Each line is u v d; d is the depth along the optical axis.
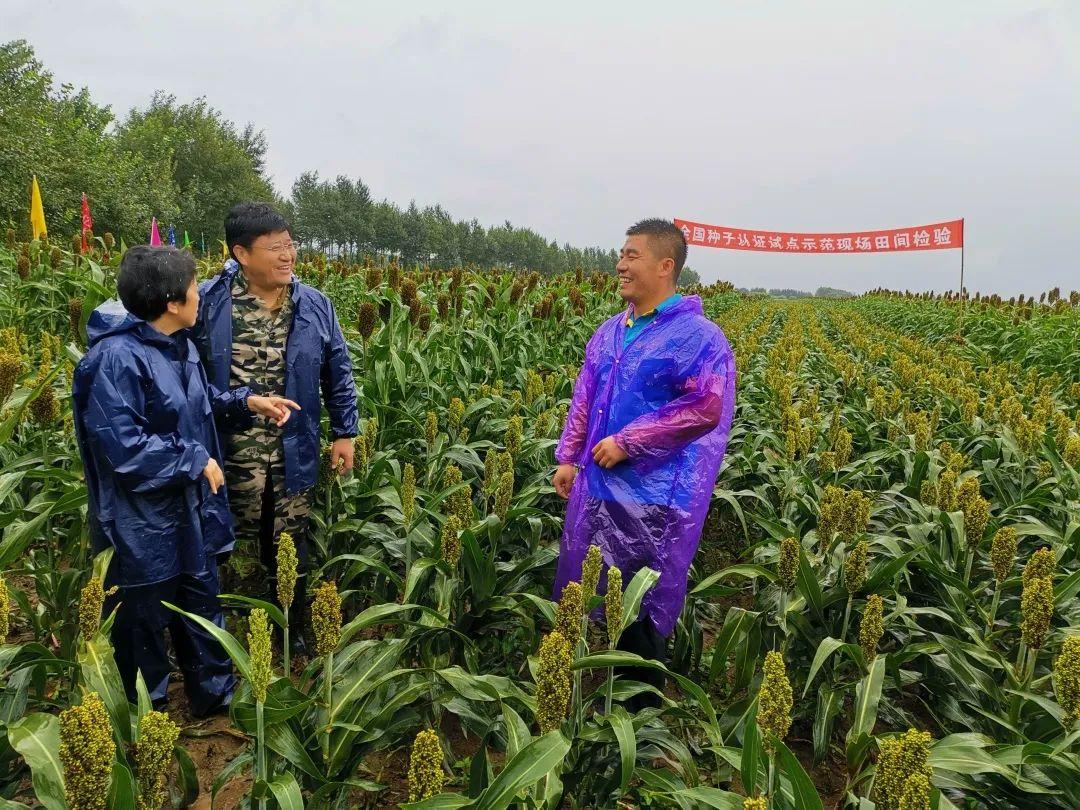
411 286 7.30
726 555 6.12
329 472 4.42
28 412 4.69
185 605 3.41
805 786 1.93
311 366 3.95
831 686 3.58
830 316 28.50
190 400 3.21
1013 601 3.99
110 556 3.03
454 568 3.55
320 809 2.65
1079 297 19.16
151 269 2.98
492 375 8.40
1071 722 2.41
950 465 5.13
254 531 4.10
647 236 3.53
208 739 3.53
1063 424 6.42
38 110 45.84
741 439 7.69
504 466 3.92
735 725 3.35
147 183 52.25
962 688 3.59
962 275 24.59
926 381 9.68
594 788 2.93
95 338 3.01
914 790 1.65
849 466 5.98
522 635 4.20
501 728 3.08
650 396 3.53
